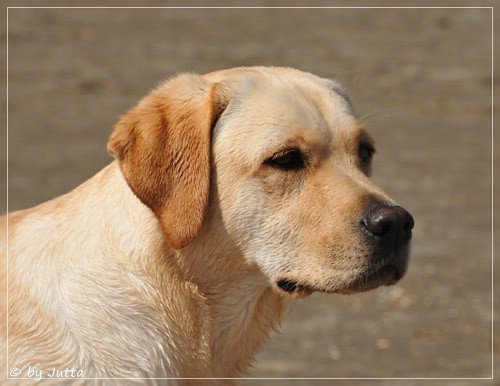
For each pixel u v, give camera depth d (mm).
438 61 32406
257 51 32875
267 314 8562
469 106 29281
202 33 34625
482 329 14906
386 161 24859
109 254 8023
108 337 7914
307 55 32625
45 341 7867
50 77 30547
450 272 17234
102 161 23875
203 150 7980
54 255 8109
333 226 7914
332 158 8195
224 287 8203
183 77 8359
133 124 8047
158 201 7895
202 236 8070
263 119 8086
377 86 30438
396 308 15711
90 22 35531
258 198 8055
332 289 7938
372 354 13906
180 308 8094
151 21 35781
